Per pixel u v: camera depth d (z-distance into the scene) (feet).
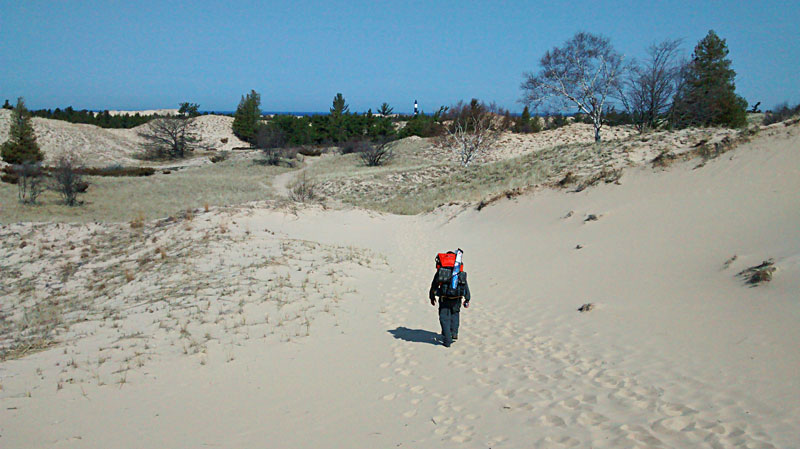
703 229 38.47
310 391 20.42
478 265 48.96
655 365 19.44
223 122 336.49
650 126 143.64
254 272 41.01
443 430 16.42
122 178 170.09
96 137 266.36
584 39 142.31
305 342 26.48
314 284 38.65
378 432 16.55
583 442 14.35
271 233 60.54
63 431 16.02
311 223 72.74
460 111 202.80
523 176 98.89
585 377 19.42
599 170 79.30
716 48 148.77
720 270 29.37
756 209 38.45
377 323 31.07
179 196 132.46
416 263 51.88
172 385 20.40
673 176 55.47
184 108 332.19
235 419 17.58
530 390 18.90
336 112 310.04
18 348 25.17
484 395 19.02
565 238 50.21
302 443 15.79
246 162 221.46
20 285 44.52
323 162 219.41
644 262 35.63
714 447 13.10
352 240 67.05
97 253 53.67
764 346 18.94
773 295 23.49
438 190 118.52
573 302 31.04
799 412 14.08
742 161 49.73
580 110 150.10
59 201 117.60
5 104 294.05
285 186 157.38
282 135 265.54
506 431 15.78
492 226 67.46
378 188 141.18
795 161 44.24
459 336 27.66
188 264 44.65
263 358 23.90
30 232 61.72
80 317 32.01
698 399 15.98
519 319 29.71
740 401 15.38
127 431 16.30
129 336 26.66
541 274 40.19
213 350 24.54
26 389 19.39
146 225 65.21
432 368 22.85
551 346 23.91
